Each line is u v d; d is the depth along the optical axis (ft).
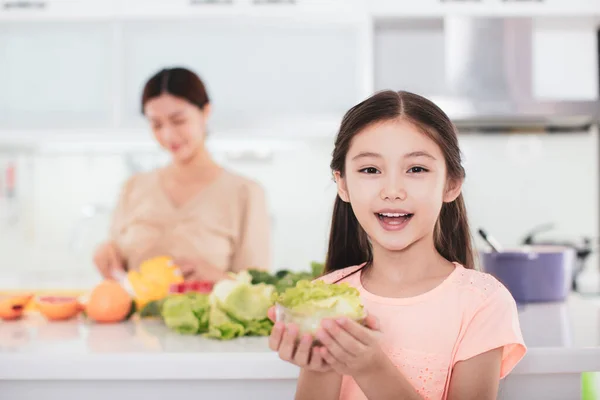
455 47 8.48
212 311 4.00
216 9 8.46
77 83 8.77
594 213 9.83
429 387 3.05
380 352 2.72
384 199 3.01
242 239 6.72
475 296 3.11
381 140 3.02
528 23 8.38
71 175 10.13
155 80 6.25
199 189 6.75
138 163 10.12
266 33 8.73
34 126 8.64
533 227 9.91
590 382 4.06
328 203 10.05
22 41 8.78
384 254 3.28
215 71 8.74
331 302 2.73
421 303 3.15
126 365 3.44
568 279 5.30
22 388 3.58
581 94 8.82
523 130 9.70
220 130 8.52
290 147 10.01
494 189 9.94
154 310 4.54
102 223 10.13
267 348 3.62
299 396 3.07
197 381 3.55
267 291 4.05
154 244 6.71
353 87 8.68
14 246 10.11
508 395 3.55
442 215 3.53
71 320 4.68
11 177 10.05
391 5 8.41
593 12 8.27
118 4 8.51
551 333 3.87
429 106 3.12
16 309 4.64
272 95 8.73
